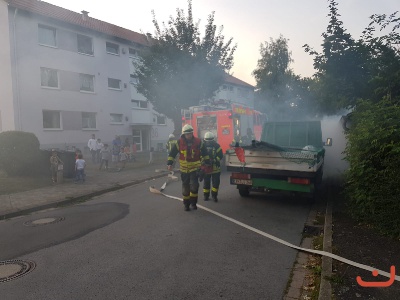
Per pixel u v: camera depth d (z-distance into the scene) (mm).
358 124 6324
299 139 9875
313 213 7031
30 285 3891
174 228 5973
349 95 9172
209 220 6473
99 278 4027
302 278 4020
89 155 23594
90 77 24328
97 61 24531
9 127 19438
